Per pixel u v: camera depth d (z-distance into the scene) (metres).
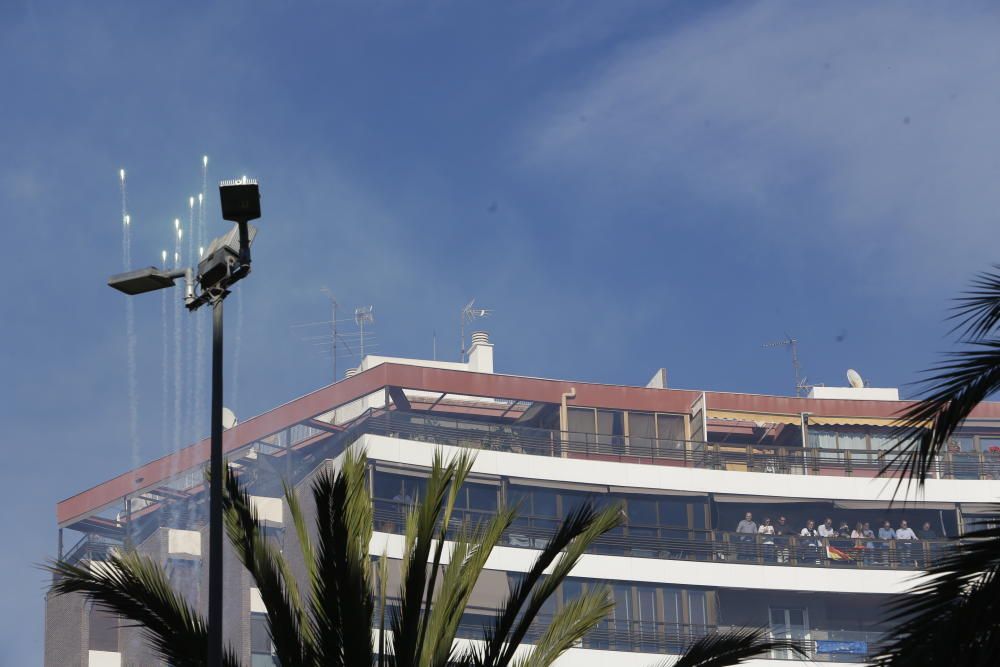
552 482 62.16
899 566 62.88
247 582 60.44
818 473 67.62
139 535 64.19
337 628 20.31
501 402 67.19
